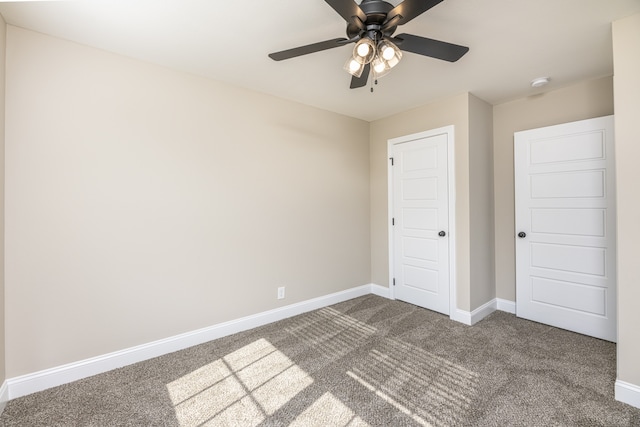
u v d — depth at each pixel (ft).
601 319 8.63
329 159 11.66
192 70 8.13
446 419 5.43
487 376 6.76
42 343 6.34
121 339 7.27
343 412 5.65
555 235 9.53
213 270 8.72
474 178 10.04
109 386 6.48
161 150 7.80
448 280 10.40
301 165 10.78
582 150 8.98
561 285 9.41
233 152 9.09
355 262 12.64
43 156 6.31
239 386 6.48
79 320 6.75
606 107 8.70
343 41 5.11
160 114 7.79
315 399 6.03
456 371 6.98
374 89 9.53
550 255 9.63
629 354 5.80
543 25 6.20
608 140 8.52
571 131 9.18
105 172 7.02
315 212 11.24
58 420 5.45
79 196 6.71
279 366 7.27
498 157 10.98
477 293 10.13
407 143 11.65
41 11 5.59
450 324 9.77
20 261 6.11
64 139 6.54
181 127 8.13
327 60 7.64
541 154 9.80
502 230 10.94
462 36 6.59
